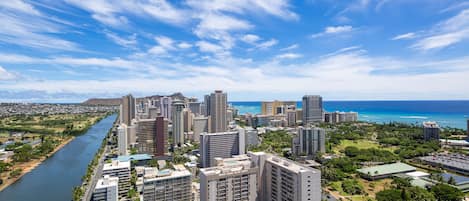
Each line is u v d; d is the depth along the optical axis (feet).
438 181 570.05
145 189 420.36
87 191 611.47
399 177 604.49
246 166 393.91
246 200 377.50
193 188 525.34
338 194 537.65
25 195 602.85
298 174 328.90
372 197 516.32
